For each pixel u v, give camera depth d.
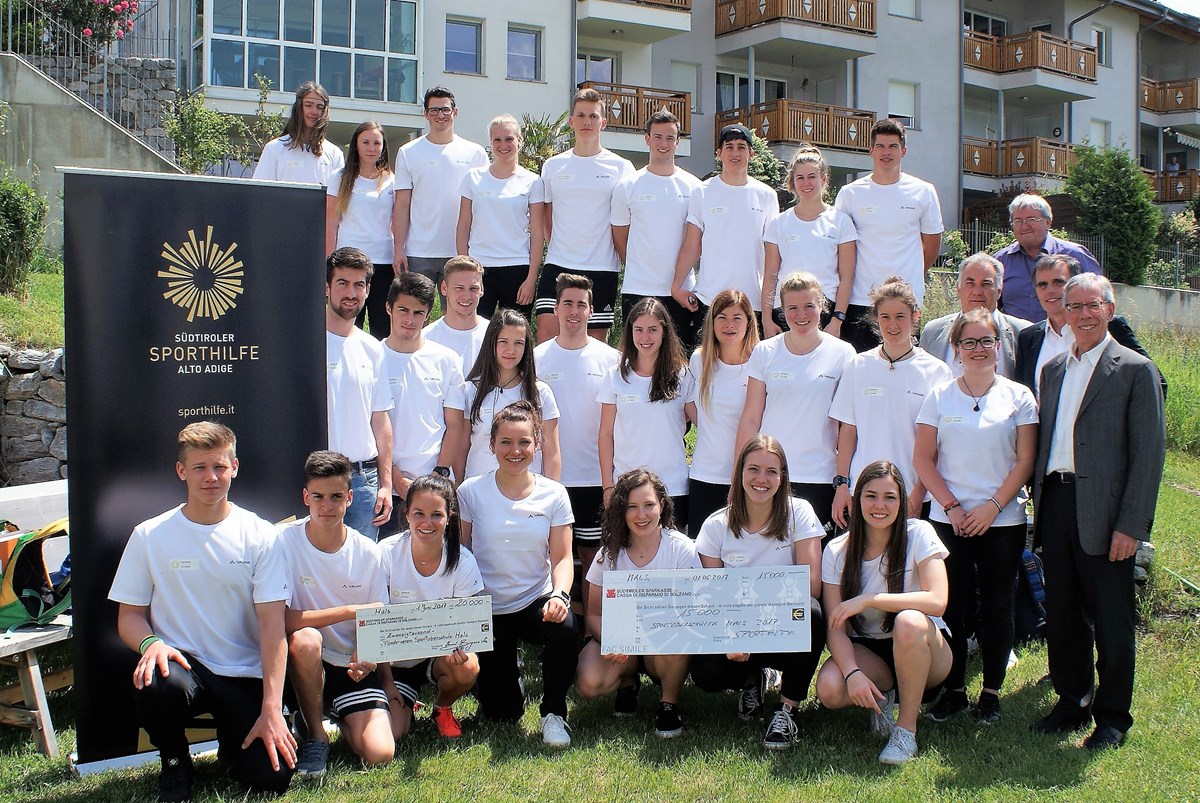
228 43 16.98
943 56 25.23
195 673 4.06
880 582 4.60
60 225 12.19
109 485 4.26
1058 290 5.16
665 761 4.32
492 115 19.62
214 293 4.42
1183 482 8.87
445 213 7.15
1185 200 29.95
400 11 18.39
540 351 5.87
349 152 6.96
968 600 5.31
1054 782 4.09
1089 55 27.12
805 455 5.39
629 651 4.61
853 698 4.39
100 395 4.24
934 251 6.64
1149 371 4.38
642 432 5.59
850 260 6.47
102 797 3.98
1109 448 4.41
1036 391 5.26
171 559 4.11
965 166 25.80
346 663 4.48
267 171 7.04
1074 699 4.62
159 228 4.31
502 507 4.82
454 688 4.58
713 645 4.61
